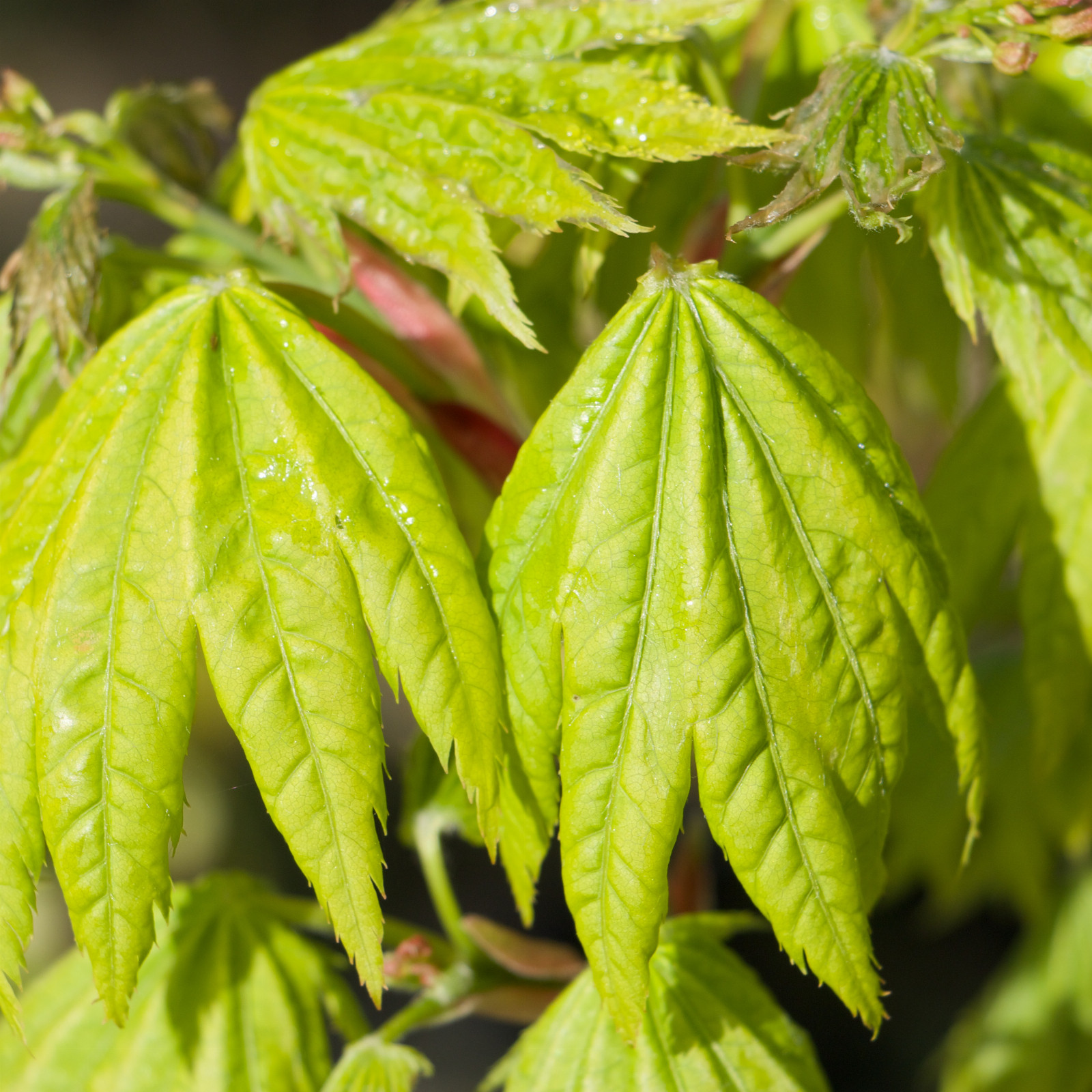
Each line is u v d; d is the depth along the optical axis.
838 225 0.44
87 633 0.38
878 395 0.57
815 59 0.44
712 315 0.38
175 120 0.43
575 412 0.38
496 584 0.38
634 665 0.38
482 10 0.40
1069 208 0.40
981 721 0.39
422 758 0.42
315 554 0.38
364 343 0.41
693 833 0.44
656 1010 0.40
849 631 0.38
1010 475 0.42
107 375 0.39
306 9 1.30
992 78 0.43
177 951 0.42
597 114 0.39
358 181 0.40
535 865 0.39
